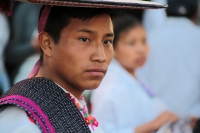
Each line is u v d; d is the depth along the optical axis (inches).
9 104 114.6
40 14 120.0
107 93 209.9
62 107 115.3
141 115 213.0
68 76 117.2
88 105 260.2
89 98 263.3
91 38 116.3
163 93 264.8
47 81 117.8
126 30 223.0
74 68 116.0
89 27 115.5
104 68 117.6
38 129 111.6
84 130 115.3
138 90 216.2
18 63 305.4
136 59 223.1
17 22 309.6
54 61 118.3
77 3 108.4
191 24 273.7
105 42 119.3
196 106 264.8
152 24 303.6
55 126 112.1
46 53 118.9
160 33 270.4
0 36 303.9
